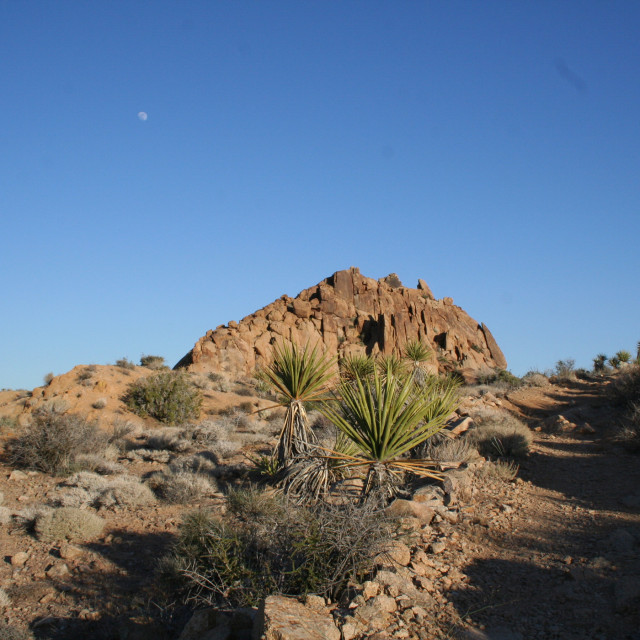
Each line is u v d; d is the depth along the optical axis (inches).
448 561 252.5
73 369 1013.2
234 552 254.8
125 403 900.6
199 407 928.9
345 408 303.9
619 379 723.4
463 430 542.9
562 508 331.3
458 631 188.7
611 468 422.0
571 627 188.9
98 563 334.3
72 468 563.2
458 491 358.9
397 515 283.1
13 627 251.8
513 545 274.7
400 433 276.5
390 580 216.4
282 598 203.0
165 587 280.4
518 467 432.1
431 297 2298.2
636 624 183.9
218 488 485.1
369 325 2014.0
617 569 227.8
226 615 220.8
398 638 182.7
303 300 2158.0
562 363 1077.1
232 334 1811.0
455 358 1980.8
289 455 426.6
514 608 206.4
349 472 397.1
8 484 536.4
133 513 430.6
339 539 223.9
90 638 250.7
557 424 614.5
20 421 780.6
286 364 431.2
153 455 637.9
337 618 194.4
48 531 372.2
